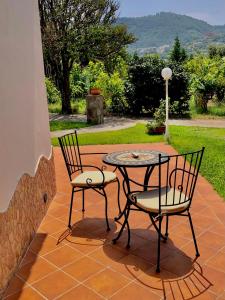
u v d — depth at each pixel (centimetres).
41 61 414
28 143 336
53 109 1503
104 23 1334
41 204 377
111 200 434
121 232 322
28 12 351
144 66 1300
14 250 279
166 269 277
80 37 1259
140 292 249
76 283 261
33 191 347
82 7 1266
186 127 1038
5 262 258
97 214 392
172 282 260
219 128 1023
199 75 1456
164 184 502
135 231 344
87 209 407
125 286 256
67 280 265
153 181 515
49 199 421
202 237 329
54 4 1234
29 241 322
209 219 368
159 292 248
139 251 306
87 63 1742
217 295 244
